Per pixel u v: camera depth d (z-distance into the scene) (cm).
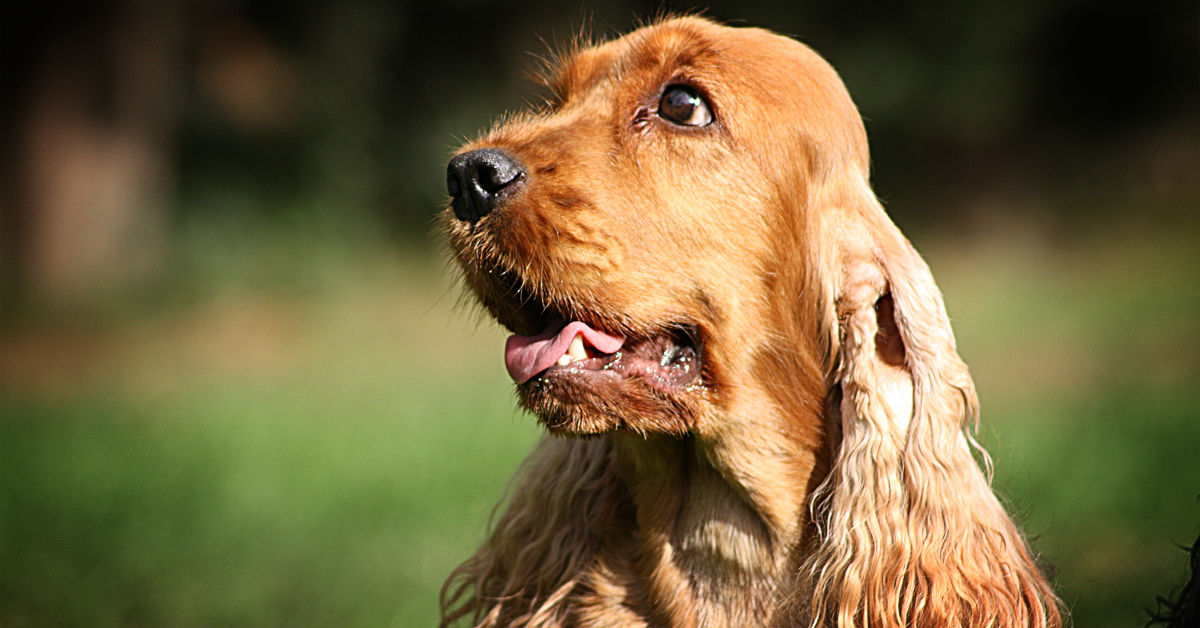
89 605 871
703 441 543
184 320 2558
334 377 1994
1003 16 3269
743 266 541
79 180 2703
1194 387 1520
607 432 534
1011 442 1226
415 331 2433
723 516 557
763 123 544
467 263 539
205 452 1316
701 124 546
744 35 569
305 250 2862
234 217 3000
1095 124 3525
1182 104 3497
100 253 2722
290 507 1077
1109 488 1016
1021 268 2995
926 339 525
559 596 584
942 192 3497
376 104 3303
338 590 882
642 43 571
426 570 911
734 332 538
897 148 3453
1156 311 2223
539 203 524
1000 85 3341
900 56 3281
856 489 521
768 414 543
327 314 2612
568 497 599
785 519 547
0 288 2648
